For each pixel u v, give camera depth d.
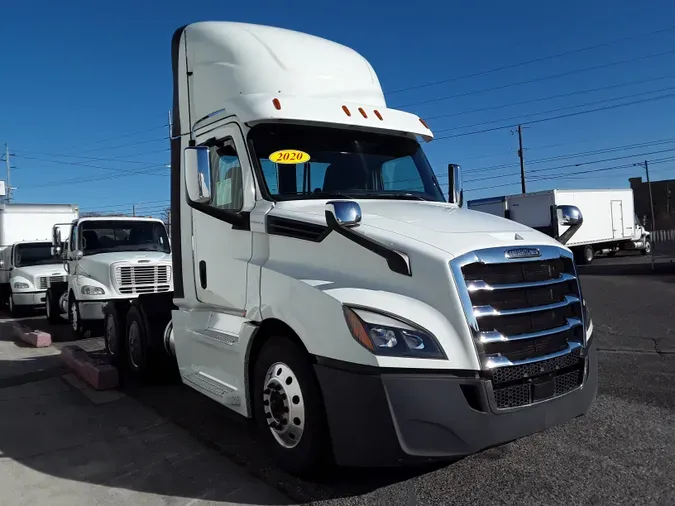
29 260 16.22
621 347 8.41
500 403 3.48
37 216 18.06
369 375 3.35
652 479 3.93
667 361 7.45
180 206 5.66
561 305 3.90
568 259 4.12
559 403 3.75
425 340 3.38
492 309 3.53
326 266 3.99
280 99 4.64
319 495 3.87
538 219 28.33
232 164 4.86
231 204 4.88
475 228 4.02
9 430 5.47
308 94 4.99
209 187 4.57
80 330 11.67
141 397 6.61
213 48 5.25
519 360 3.57
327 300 3.62
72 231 12.11
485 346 3.46
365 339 3.39
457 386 3.35
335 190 4.83
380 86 5.75
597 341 8.91
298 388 3.93
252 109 4.59
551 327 3.82
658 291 14.90
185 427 5.45
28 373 8.08
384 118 5.19
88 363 7.51
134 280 10.87
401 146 5.38
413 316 3.44
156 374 7.10
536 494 3.75
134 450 4.86
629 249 33.34
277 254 4.34
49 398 6.63
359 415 3.40
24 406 6.30
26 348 10.34
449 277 3.46
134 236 12.27
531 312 3.70
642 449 4.47
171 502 3.86
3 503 3.92
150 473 4.36
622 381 6.52
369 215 4.21
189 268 5.48
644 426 4.98
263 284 4.25
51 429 5.48
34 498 3.98
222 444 4.93
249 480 4.16
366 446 3.39
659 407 5.52
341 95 5.18
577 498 3.68
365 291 3.59
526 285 3.72
